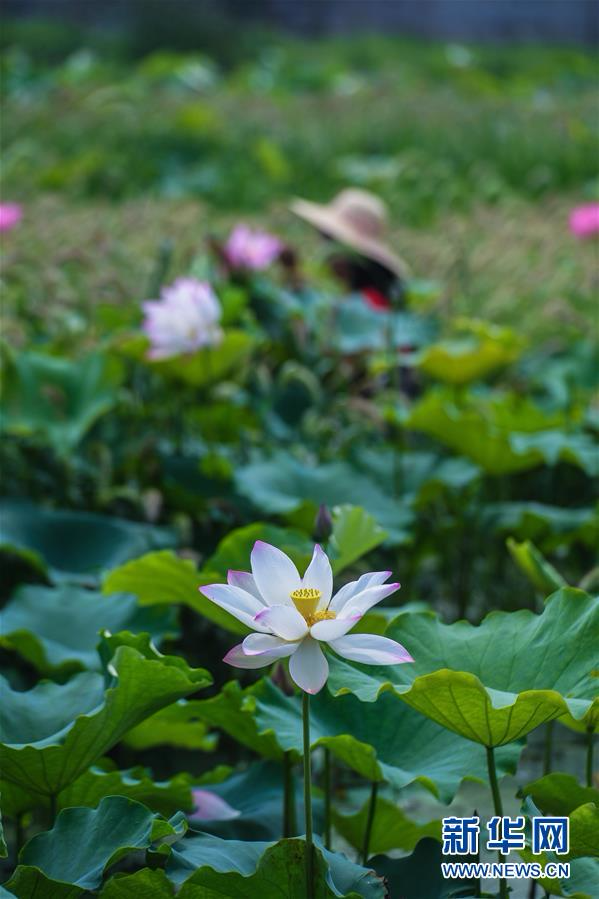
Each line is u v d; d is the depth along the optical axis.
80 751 2.26
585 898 2.03
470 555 4.74
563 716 2.38
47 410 4.48
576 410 5.35
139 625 3.14
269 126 16.98
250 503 4.23
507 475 4.91
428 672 2.37
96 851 2.12
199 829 2.53
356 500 4.13
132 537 3.99
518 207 10.44
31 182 12.60
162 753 3.74
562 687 2.26
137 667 2.18
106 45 26.16
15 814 2.54
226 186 14.21
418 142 16.17
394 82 22.64
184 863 2.07
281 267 6.13
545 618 2.38
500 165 15.25
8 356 4.48
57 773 2.30
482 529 4.49
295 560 2.96
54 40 26.23
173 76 21.44
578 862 2.17
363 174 14.13
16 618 3.15
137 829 2.12
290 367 4.95
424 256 7.95
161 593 3.16
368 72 27.19
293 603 1.95
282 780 2.79
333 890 1.99
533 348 6.49
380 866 2.36
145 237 7.64
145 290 5.88
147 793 2.50
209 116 16.23
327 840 2.62
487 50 30.81
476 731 2.16
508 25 36.38
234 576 2.01
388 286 6.48
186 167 15.27
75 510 4.43
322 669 1.90
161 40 25.69
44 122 15.95
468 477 4.43
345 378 5.25
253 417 4.89
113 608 3.19
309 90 23.02
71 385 4.58
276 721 2.53
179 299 4.26
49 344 5.27
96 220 8.09
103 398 4.49
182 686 2.23
